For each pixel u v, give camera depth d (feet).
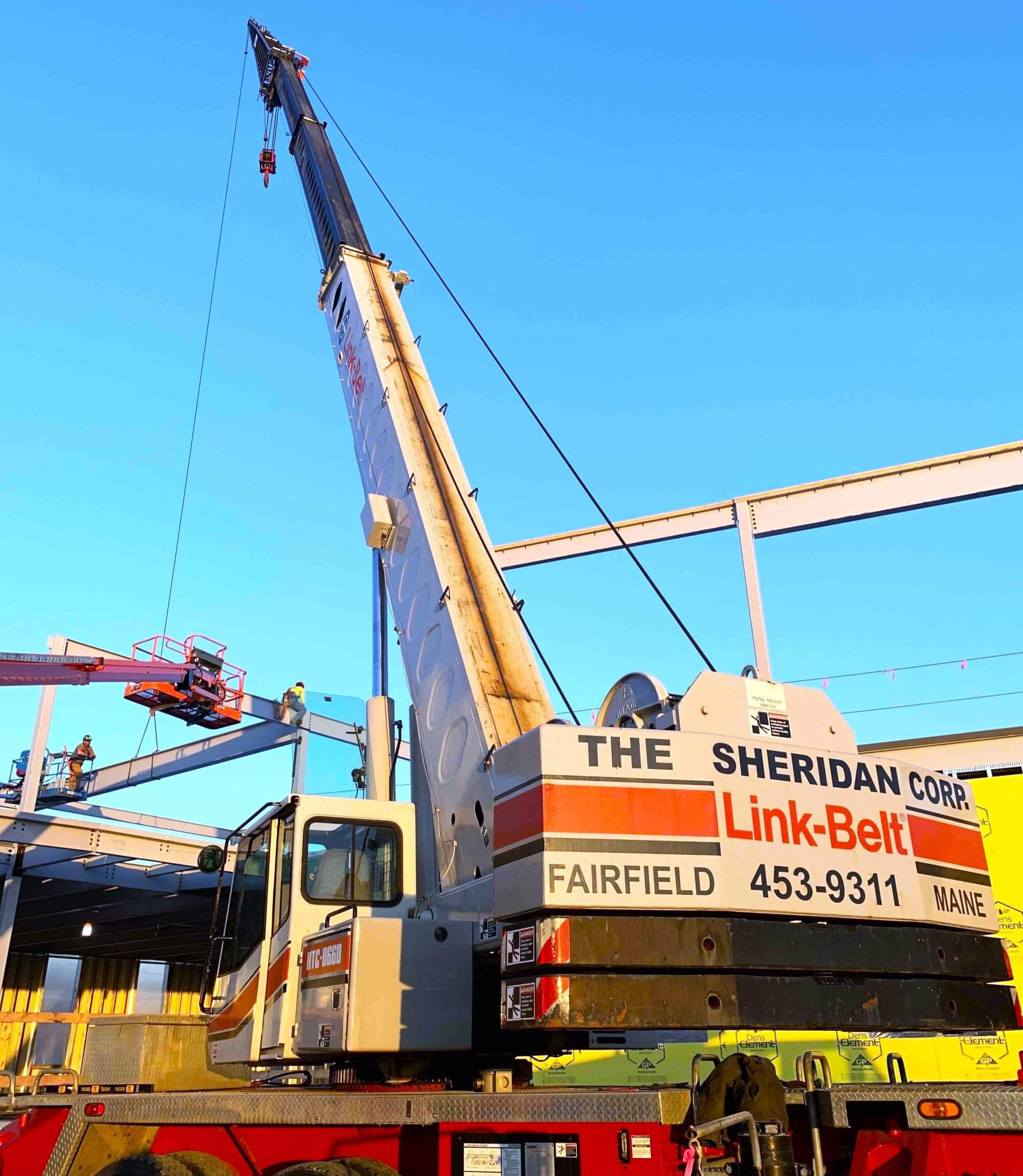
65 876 80.07
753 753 18.28
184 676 77.77
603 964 16.05
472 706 23.16
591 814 16.78
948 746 59.06
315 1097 19.26
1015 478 65.10
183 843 81.61
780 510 72.79
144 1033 28.17
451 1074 22.85
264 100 57.67
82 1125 21.01
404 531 28.25
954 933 19.42
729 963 16.63
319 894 24.70
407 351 33.24
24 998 113.19
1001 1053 42.42
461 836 22.93
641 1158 16.67
